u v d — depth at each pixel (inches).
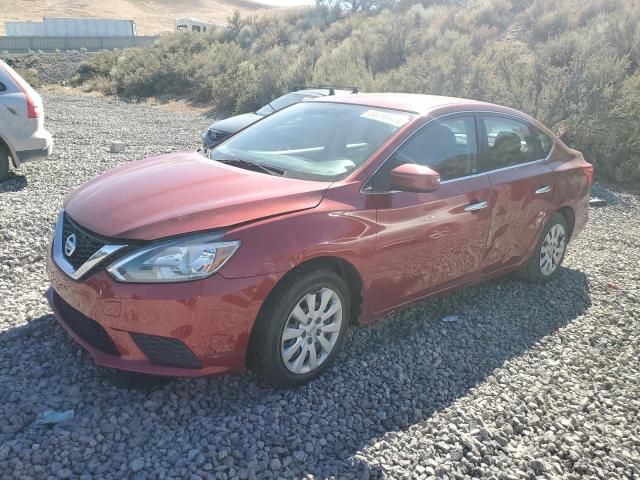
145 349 126.8
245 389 141.4
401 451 125.0
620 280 243.0
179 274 124.2
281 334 135.6
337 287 145.6
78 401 129.7
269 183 149.8
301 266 138.4
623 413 148.7
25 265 207.6
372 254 151.7
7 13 3818.9
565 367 168.2
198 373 128.4
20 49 1776.6
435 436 131.0
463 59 594.6
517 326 191.9
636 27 658.2
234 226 130.6
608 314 207.6
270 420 130.0
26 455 110.9
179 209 133.6
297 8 1456.7
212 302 124.9
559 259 231.8
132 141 538.6
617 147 461.1
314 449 122.3
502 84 536.7
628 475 126.0
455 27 945.5
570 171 225.9
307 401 138.7
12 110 321.4
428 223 165.6
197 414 129.9
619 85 490.6
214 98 918.4
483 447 127.8
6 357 145.5
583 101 477.7
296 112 197.3
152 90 1079.6
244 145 183.9
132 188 148.4
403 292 166.9
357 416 135.0
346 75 735.1
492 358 169.6
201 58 1085.1
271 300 133.6
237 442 121.2
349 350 165.2
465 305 204.5
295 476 113.9
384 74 743.1
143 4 4680.1
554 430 138.0
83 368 143.0
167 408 130.2
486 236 188.9
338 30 1122.0
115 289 124.7
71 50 1727.4
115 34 2156.7
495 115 201.3
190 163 168.4
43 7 4109.3
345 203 148.6
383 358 162.7
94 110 830.5
